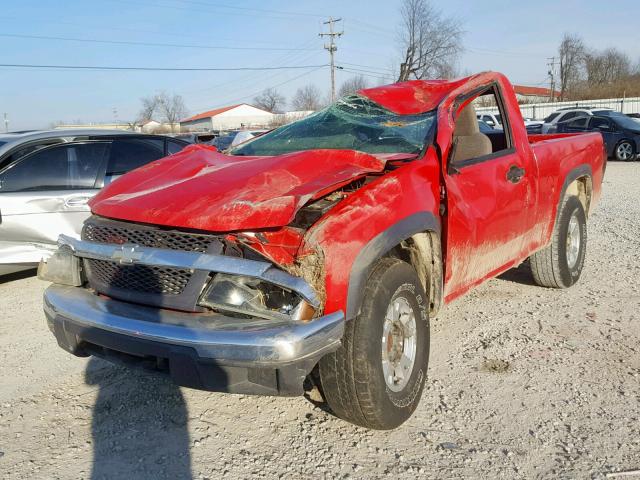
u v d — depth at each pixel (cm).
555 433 311
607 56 7181
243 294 260
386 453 297
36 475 283
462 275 377
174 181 329
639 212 988
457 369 390
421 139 370
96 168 612
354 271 275
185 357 255
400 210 307
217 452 301
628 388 357
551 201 493
